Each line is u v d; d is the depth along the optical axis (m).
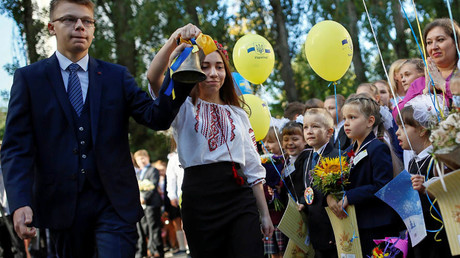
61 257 3.15
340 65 4.41
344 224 4.03
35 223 3.09
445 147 2.81
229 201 3.40
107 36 14.10
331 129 4.73
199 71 2.96
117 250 3.00
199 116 3.48
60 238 3.11
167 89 3.03
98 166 3.07
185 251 10.41
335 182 4.01
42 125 3.08
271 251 5.18
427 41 4.19
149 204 9.85
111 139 3.13
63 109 3.09
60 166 3.05
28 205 2.92
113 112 3.17
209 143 3.44
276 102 14.77
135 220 3.14
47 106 3.09
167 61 3.36
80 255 3.13
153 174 10.06
